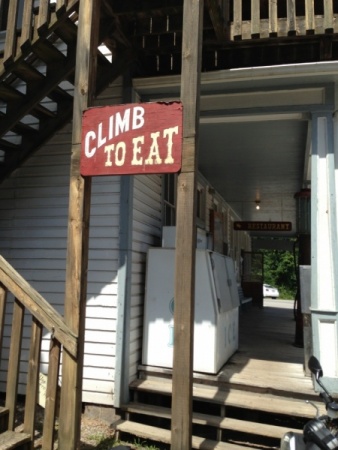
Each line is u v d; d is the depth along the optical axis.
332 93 4.14
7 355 4.64
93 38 3.24
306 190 5.87
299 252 5.87
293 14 3.73
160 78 4.45
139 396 4.18
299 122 4.96
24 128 4.38
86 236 3.10
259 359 4.91
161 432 3.57
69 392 2.90
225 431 3.78
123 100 4.50
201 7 2.95
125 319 4.14
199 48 2.90
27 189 4.80
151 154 2.88
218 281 4.54
